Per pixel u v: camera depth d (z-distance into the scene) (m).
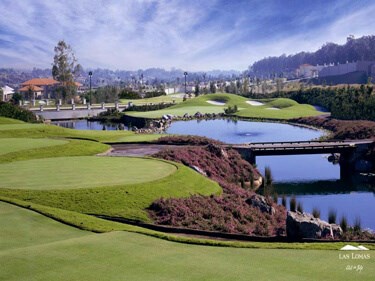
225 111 134.25
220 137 87.00
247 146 60.19
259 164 62.78
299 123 110.81
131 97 189.12
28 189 30.94
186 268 16.47
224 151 53.88
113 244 19.66
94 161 43.16
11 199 27.70
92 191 30.78
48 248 18.84
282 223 31.30
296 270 16.23
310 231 25.52
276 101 152.75
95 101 173.38
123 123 127.06
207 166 47.94
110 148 57.06
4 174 36.44
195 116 126.44
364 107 101.06
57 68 164.00
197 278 15.38
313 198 44.56
